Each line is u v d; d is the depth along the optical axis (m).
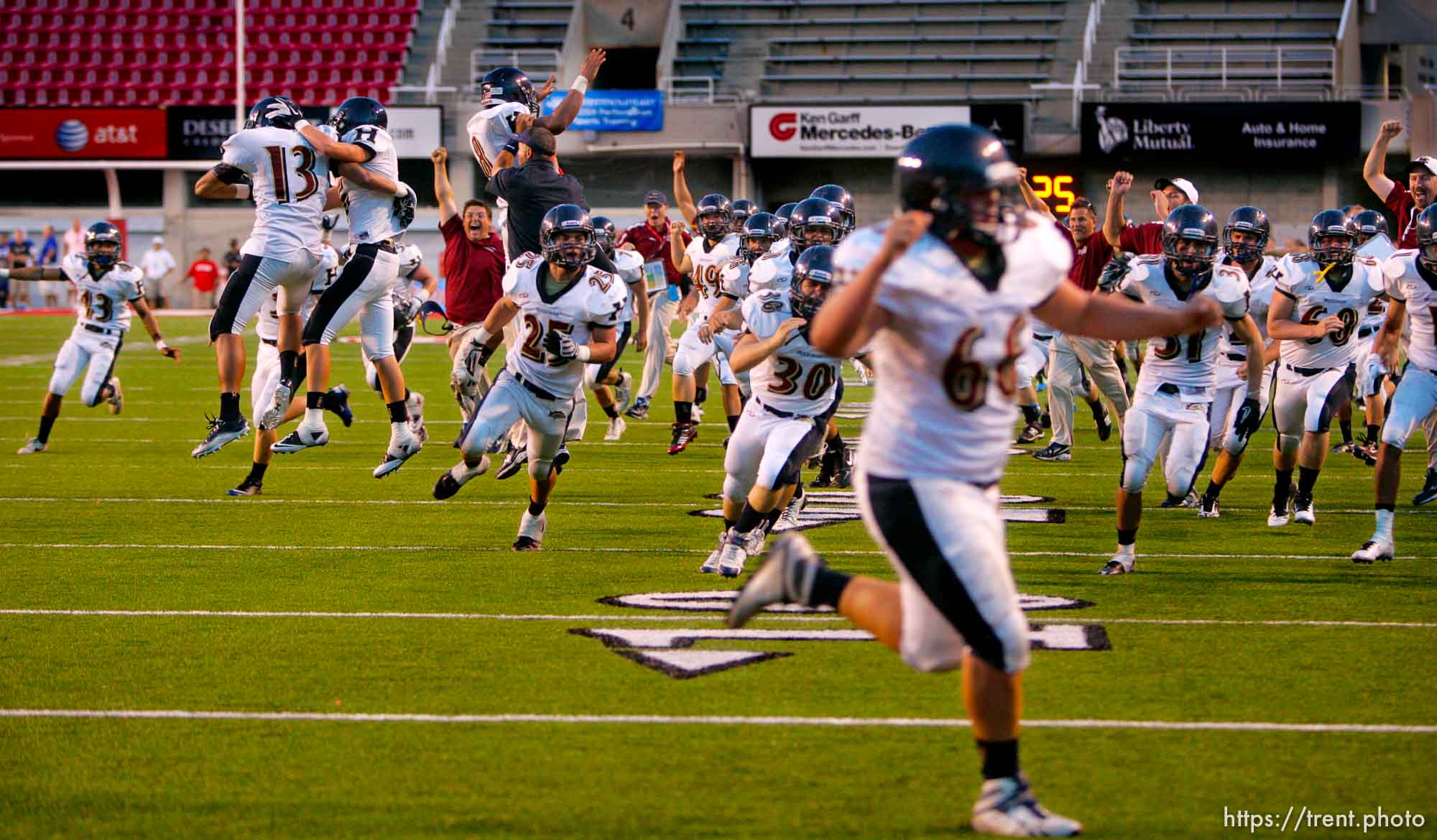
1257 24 70.69
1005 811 9.81
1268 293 22.06
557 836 9.84
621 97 69.25
